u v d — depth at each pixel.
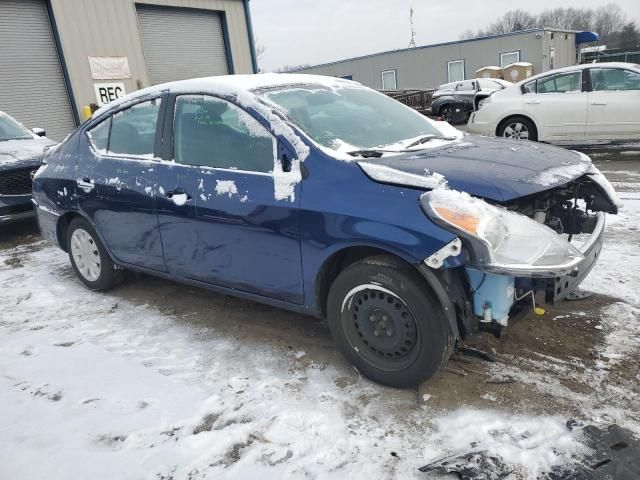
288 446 2.42
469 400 2.67
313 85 3.66
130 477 2.29
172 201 3.46
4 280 4.95
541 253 2.36
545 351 3.06
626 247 4.54
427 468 2.21
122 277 4.44
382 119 3.60
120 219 3.91
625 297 3.63
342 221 2.68
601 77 8.65
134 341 3.55
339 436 2.47
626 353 2.97
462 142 3.40
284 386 2.91
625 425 2.40
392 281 2.59
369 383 2.88
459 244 2.34
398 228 2.49
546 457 2.22
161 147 3.61
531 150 3.20
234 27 16.48
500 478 2.12
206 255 3.41
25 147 6.81
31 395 2.94
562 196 3.21
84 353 3.39
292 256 2.96
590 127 8.71
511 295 2.55
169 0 14.53
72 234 4.46
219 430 2.56
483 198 2.51
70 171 4.26
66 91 12.70
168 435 2.54
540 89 9.20
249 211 3.05
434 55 31.48
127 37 13.66
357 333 2.87
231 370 3.11
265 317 3.80
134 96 3.89
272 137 3.03
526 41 28.52
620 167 8.12
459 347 3.13
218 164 3.29
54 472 2.33
